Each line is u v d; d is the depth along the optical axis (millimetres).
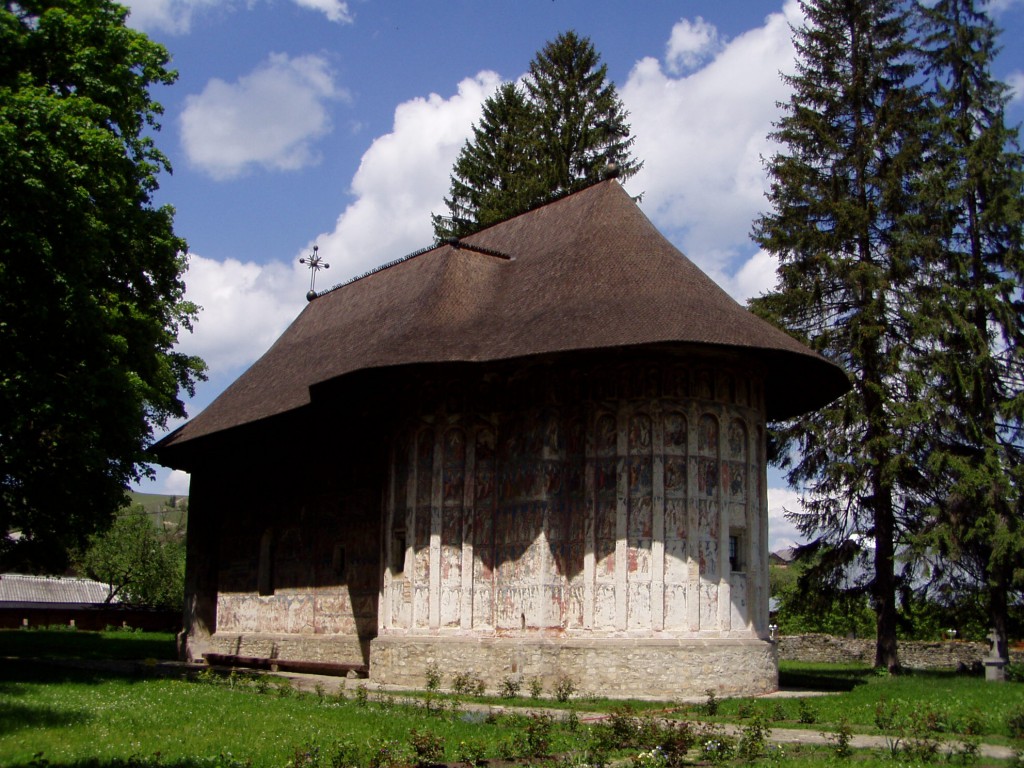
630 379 26688
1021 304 36281
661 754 14438
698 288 27516
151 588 77688
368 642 31703
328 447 34938
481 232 36625
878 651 34969
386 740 15945
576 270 28875
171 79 32156
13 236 25328
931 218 35688
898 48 37125
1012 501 33812
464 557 27734
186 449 41188
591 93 56625
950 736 17500
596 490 26453
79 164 27062
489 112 60250
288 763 13805
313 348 38812
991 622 35750
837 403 35312
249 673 32125
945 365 34094
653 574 25641
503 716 19672
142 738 16219
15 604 74938
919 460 34812
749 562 26766
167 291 34469
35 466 28703
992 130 35875
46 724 17438
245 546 38875
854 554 36031
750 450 27375
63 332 27562
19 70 28312
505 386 28297
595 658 25375
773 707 21344
